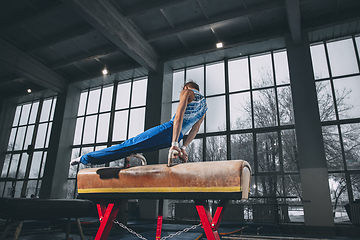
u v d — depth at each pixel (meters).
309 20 8.13
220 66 9.93
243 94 9.19
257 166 8.27
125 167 1.54
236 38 8.94
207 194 1.24
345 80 7.90
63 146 11.64
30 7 8.09
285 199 7.60
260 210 7.60
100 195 1.57
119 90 11.83
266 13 7.93
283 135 8.20
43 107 13.71
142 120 10.76
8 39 9.69
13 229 4.83
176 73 10.70
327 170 6.86
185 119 1.51
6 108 14.20
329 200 6.61
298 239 2.89
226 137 8.98
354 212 6.34
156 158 9.06
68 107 12.12
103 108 11.97
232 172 1.19
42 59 10.95
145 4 7.84
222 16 8.08
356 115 7.49
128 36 8.52
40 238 3.68
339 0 7.44
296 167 7.76
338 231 6.41
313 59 8.51
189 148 9.43
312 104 7.45
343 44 8.25
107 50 9.92
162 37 8.98
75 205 2.88
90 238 4.12
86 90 12.81
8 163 13.43
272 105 8.63
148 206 8.67
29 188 12.22
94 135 11.72
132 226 6.01
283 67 8.88
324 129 7.76
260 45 8.89
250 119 8.83
